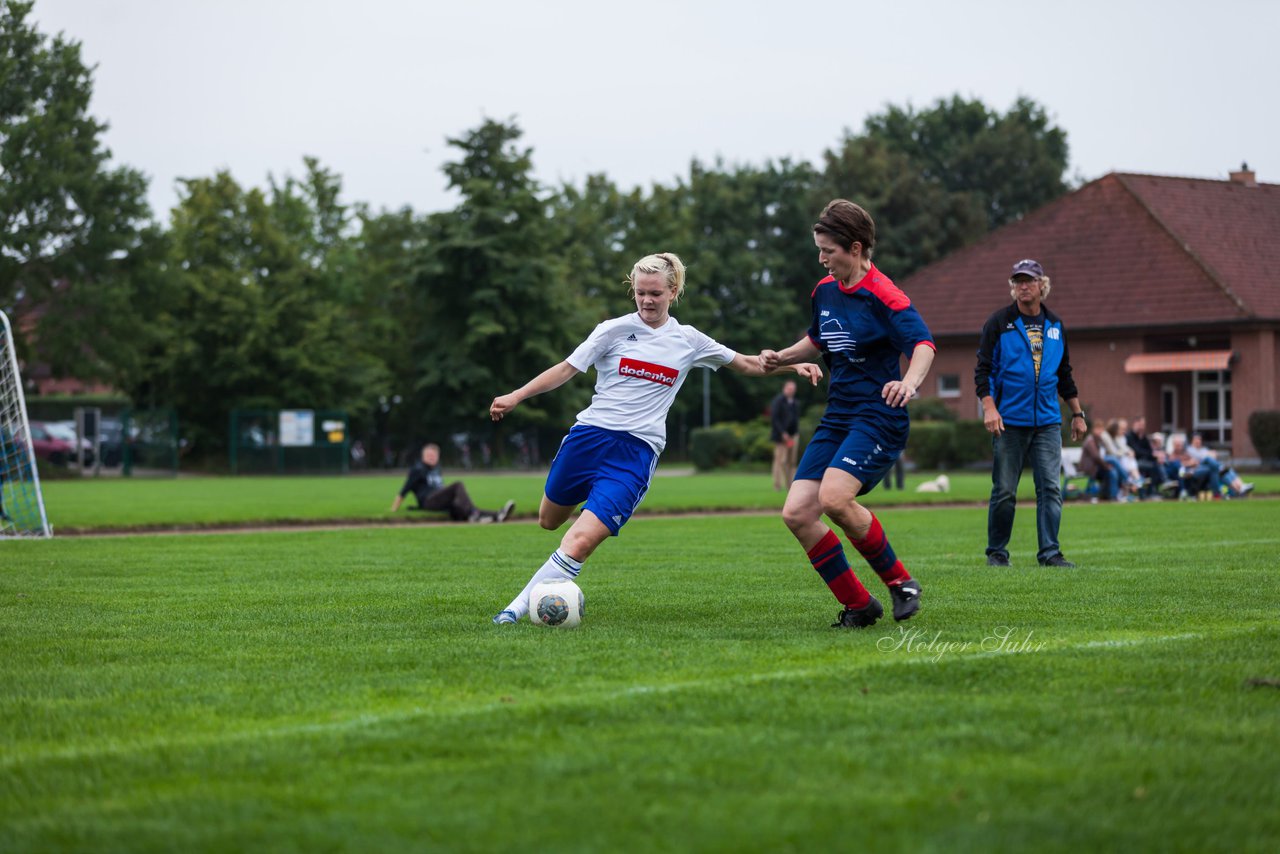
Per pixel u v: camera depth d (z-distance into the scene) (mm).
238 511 22953
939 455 48312
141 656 6719
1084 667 5996
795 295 78125
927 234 73875
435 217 62500
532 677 5941
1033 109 86750
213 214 60750
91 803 3998
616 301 73812
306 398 59188
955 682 5652
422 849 3512
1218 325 49969
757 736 4668
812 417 51938
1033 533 16297
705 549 14180
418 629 7668
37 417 63969
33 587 10375
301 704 5398
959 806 3846
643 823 3703
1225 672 5859
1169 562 11961
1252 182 56656
